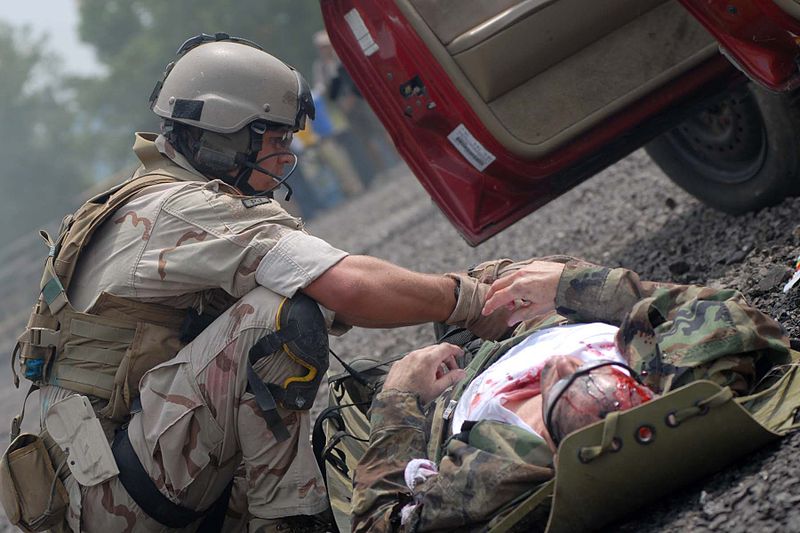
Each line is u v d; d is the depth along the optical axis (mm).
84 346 9656
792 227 13547
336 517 9492
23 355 9812
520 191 13484
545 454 7738
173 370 9500
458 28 12711
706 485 7656
